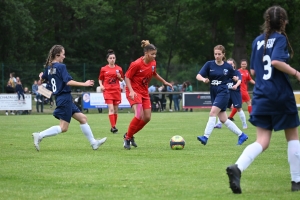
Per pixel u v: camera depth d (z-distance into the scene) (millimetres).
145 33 84250
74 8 71562
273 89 8898
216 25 84188
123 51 81875
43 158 13500
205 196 8797
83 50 78000
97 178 10531
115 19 80125
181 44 85875
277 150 15312
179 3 73938
